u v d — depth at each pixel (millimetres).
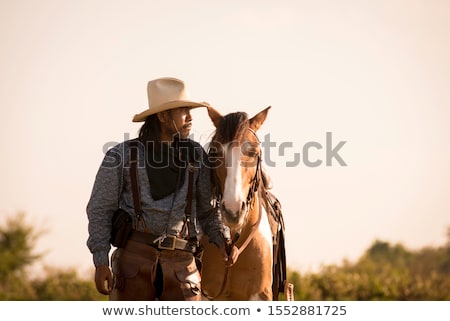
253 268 10109
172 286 8750
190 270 8883
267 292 10336
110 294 8961
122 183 8836
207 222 9383
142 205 8719
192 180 8945
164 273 8711
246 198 9242
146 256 8695
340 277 29469
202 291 9992
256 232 10133
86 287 29156
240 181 8961
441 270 39281
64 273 30031
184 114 9227
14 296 28953
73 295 28766
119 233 8727
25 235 33562
